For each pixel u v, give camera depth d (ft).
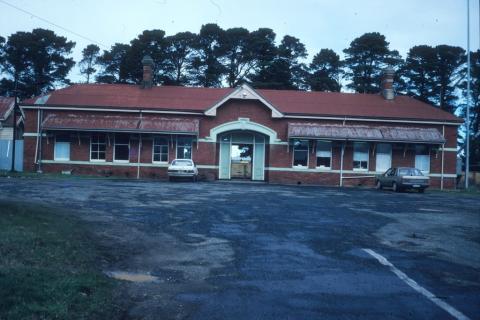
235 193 71.20
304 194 74.64
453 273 26.45
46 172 108.06
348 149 111.55
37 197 52.80
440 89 205.46
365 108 115.96
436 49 203.31
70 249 26.86
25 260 22.68
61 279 20.58
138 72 195.93
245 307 19.80
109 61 223.92
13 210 35.45
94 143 110.11
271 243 33.76
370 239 36.22
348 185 110.73
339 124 110.93
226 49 207.92
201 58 209.56
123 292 21.39
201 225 40.57
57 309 17.26
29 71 215.92
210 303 20.30
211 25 204.85
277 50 208.95
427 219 48.75
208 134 110.63
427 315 19.11
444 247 34.04
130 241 32.65
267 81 199.31
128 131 105.91
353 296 21.56
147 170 110.01
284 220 44.57
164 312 19.04
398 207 59.62
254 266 27.17
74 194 58.90
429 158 112.37
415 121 111.04
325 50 223.51
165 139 110.83
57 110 109.09
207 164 110.63
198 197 62.95
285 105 114.93
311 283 23.72
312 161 110.83
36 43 208.85
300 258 29.30
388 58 212.02
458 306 20.42
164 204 53.62
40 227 30.83
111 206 49.47
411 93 209.15
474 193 98.22
